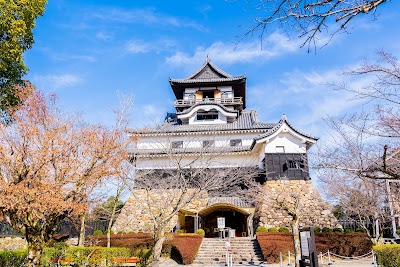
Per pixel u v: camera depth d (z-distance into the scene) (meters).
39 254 8.11
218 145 30.23
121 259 15.59
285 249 19.14
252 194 24.86
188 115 33.38
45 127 8.47
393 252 11.70
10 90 11.02
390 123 6.37
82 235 17.95
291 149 26.92
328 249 20.00
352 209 17.14
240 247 20.78
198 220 26.23
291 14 3.45
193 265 18.25
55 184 7.63
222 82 35.78
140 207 26.61
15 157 7.78
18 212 7.50
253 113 35.62
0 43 10.94
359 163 7.18
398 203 11.27
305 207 24.70
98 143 8.53
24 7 11.77
